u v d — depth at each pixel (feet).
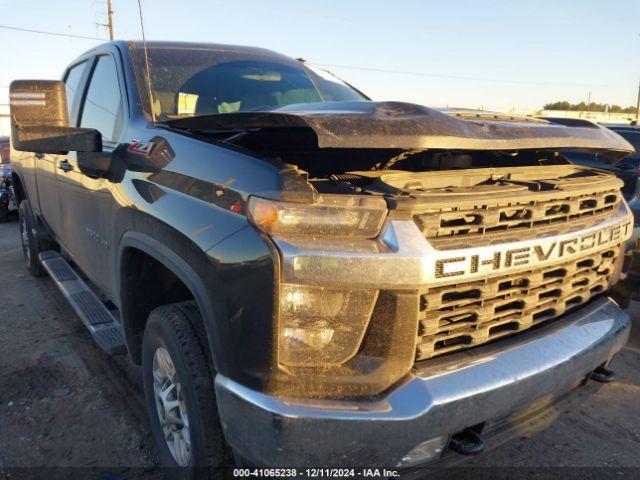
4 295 18.01
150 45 11.65
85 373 12.41
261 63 12.42
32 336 14.53
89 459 9.37
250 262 5.96
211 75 11.32
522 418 7.36
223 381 6.36
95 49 13.07
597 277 8.49
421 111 6.82
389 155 8.28
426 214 6.15
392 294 6.00
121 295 9.31
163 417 8.58
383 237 5.95
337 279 5.80
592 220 7.98
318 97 12.17
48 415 10.69
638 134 19.03
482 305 6.81
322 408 5.82
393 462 6.06
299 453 5.84
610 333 8.12
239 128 8.12
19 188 20.25
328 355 6.00
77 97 13.46
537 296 7.34
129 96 10.25
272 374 5.89
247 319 6.01
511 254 6.68
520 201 6.91
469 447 6.58
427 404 6.00
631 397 11.75
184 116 10.25
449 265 6.18
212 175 6.98
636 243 12.80
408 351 6.14
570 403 8.10
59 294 18.01
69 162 12.12
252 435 6.03
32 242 19.01
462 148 6.43
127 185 8.92
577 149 8.53
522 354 6.98
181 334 7.55
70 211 12.55
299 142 8.19
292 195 5.83
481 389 6.37
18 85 9.46
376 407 5.91
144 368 8.96
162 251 7.64
